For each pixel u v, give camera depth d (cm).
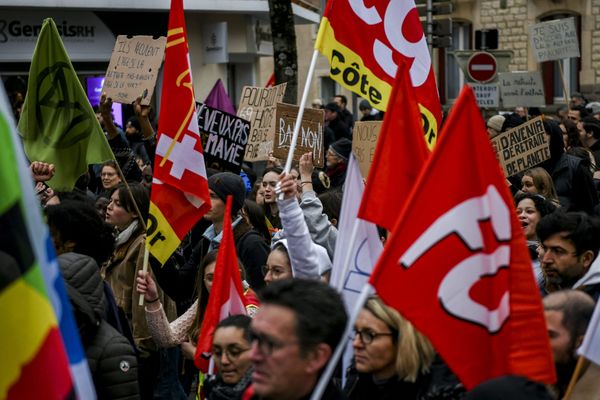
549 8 5041
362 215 695
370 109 3219
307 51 4778
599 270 845
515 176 1738
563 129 2097
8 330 467
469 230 599
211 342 797
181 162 1033
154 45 1452
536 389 526
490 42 2656
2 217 463
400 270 589
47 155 1087
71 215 842
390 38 988
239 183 1159
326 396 550
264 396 542
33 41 2717
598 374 666
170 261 1114
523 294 605
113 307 825
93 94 2862
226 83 3388
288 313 537
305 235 875
